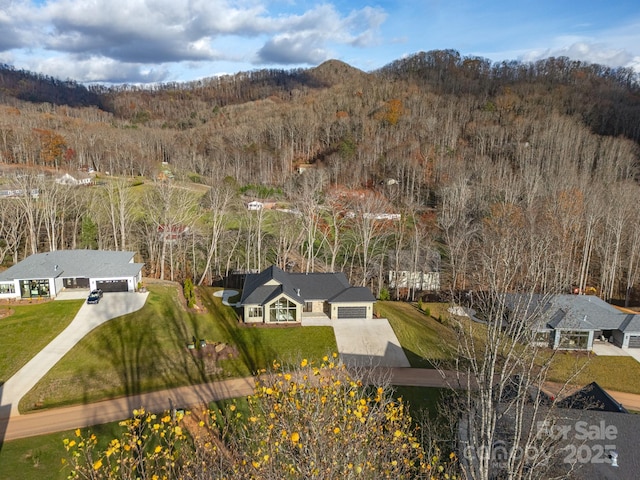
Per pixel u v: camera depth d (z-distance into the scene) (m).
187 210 61.19
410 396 28.41
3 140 87.19
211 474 10.59
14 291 40.38
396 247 57.88
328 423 9.24
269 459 8.59
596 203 54.97
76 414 25.25
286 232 58.50
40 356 30.94
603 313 38.81
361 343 36.16
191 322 38.06
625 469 17.64
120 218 58.72
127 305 39.75
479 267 47.69
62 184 62.28
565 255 44.78
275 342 35.75
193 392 28.00
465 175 75.19
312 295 41.53
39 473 20.53
